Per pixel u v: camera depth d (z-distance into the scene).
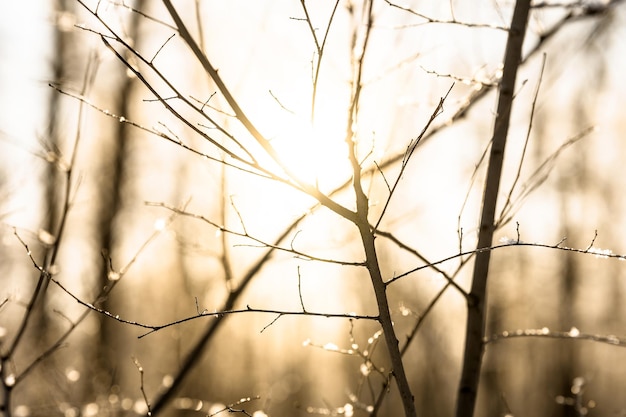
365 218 2.14
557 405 15.01
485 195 3.08
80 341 8.19
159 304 10.15
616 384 15.87
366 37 2.14
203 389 11.23
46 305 6.26
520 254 15.30
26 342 6.23
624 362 16.02
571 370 15.43
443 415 14.02
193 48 2.19
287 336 12.83
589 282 16.03
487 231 3.06
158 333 9.70
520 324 15.93
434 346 13.45
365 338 11.14
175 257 9.02
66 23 4.44
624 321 16.39
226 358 12.00
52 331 6.66
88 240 9.87
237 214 2.21
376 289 2.15
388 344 2.16
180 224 4.89
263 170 2.10
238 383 12.12
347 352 2.82
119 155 10.06
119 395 5.35
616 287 16.06
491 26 3.02
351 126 2.10
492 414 12.70
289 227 3.78
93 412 4.89
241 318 11.37
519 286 15.52
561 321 15.88
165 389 4.09
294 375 11.91
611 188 15.55
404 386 2.15
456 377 14.10
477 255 3.08
